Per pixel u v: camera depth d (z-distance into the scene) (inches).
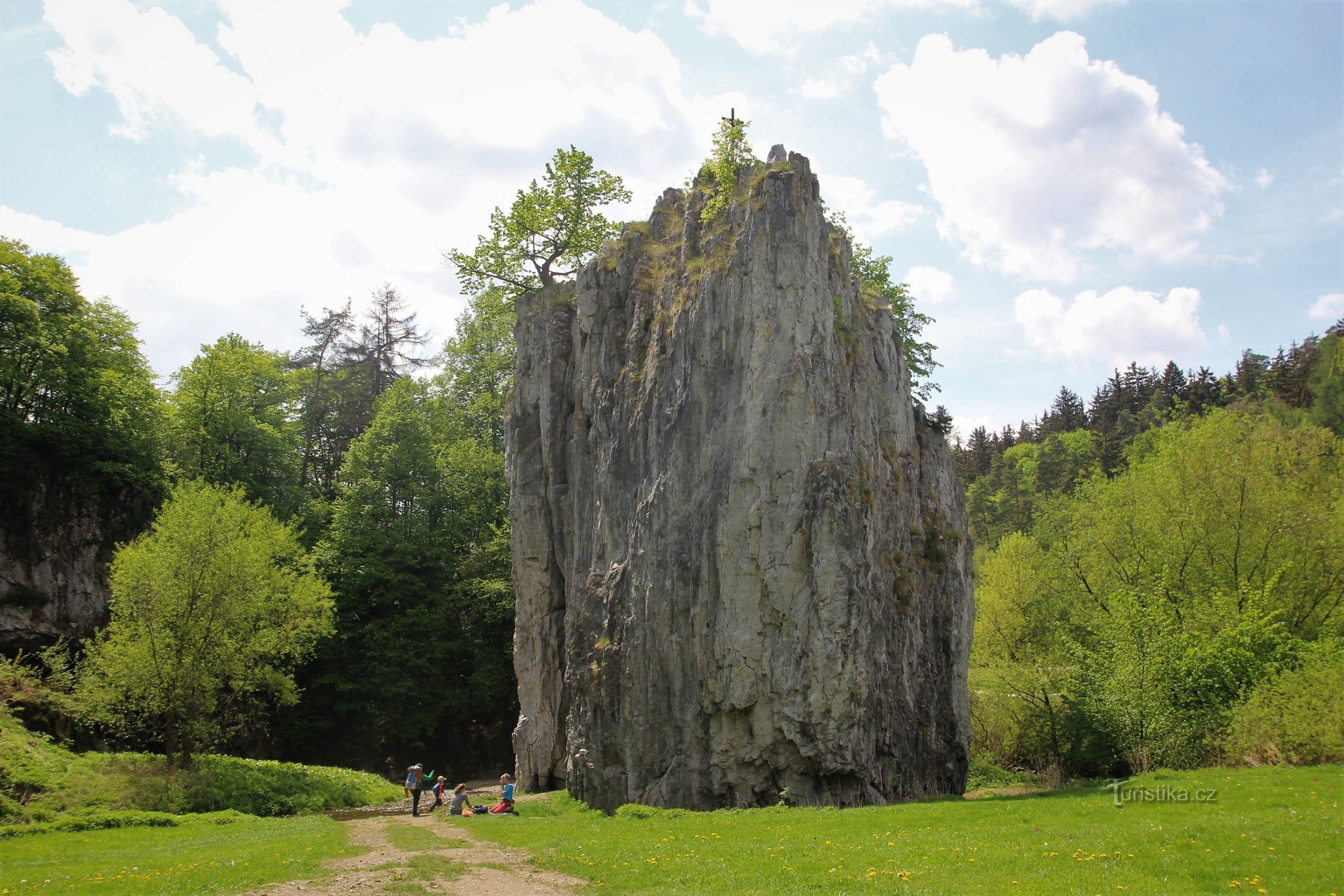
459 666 2160.4
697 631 1123.9
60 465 1802.4
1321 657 1082.1
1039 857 620.4
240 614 1408.7
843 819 874.8
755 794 1067.3
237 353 2268.7
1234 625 1229.7
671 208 1549.0
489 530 2256.4
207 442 2150.6
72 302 1951.3
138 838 969.5
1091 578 1710.1
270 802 1302.9
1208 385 4281.5
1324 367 3053.6
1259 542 1487.5
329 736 2080.5
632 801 1148.5
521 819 1131.3
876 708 1124.5
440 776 2006.6
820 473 1113.4
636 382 1347.2
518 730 1524.4
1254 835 629.0
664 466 1227.2
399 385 2389.3
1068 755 1371.8
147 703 1332.4
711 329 1221.7
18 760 1219.2
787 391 1133.1
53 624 1704.0
